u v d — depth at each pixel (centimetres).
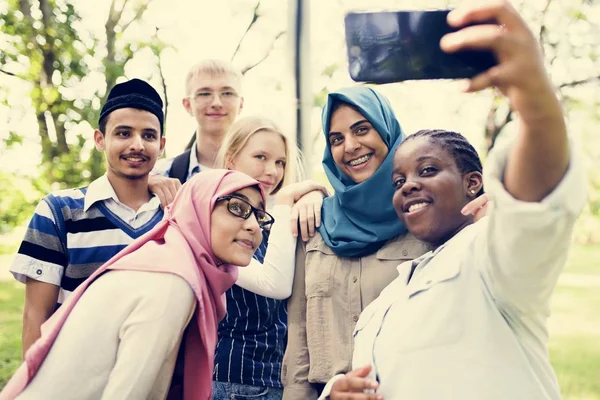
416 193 192
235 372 255
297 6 469
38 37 764
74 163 768
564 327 829
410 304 180
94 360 190
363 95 248
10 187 784
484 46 119
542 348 167
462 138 197
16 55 764
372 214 237
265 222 226
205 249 214
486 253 157
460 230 193
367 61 144
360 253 235
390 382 174
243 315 260
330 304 232
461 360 165
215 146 355
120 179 276
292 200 261
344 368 222
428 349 169
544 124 124
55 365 189
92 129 773
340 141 248
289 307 246
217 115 352
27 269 258
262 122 298
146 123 275
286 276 243
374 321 191
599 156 881
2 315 784
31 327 256
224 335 260
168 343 192
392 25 143
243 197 217
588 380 696
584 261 947
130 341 190
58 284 262
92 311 194
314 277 237
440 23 141
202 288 206
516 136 133
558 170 132
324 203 260
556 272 146
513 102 123
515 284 149
